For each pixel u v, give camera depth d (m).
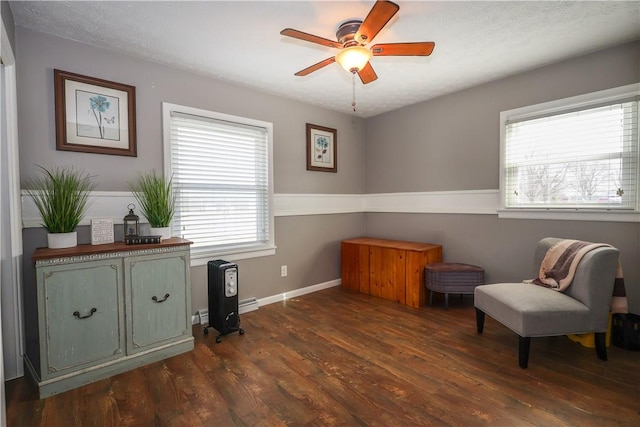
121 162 2.50
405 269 3.39
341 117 4.18
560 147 2.79
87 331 1.97
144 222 2.62
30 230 2.15
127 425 1.60
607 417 1.60
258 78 3.01
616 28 2.21
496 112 3.16
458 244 3.53
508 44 2.43
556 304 2.09
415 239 3.94
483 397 1.78
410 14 2.02
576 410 1.66
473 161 3.36
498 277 3.21
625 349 2.29
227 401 1.78
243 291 3.25
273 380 1.98
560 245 2.44
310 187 3.83
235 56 2.56
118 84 2.47
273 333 2.67
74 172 2.31
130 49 2.44
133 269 2.14
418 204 3.88
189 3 1.88
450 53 2.57
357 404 1.74
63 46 2.25
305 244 3.80
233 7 1.92
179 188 2.83
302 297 3.65
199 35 2.25
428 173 3.77
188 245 2.40
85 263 1.96
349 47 1.86
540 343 2.42
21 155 2.11
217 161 3.06
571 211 2.71
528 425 1.56
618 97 2.47
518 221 3.07
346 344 2.45
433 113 3.68
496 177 3.19
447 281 3.14
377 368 2.10
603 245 2.20
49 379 1.84
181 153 2.84
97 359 2.00
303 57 2.59
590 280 2.10
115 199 2.47
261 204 3.40
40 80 2.17
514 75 3.02
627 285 2.48
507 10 1.99
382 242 3.89
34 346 2.05
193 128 2.90
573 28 2.21
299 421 1.61
